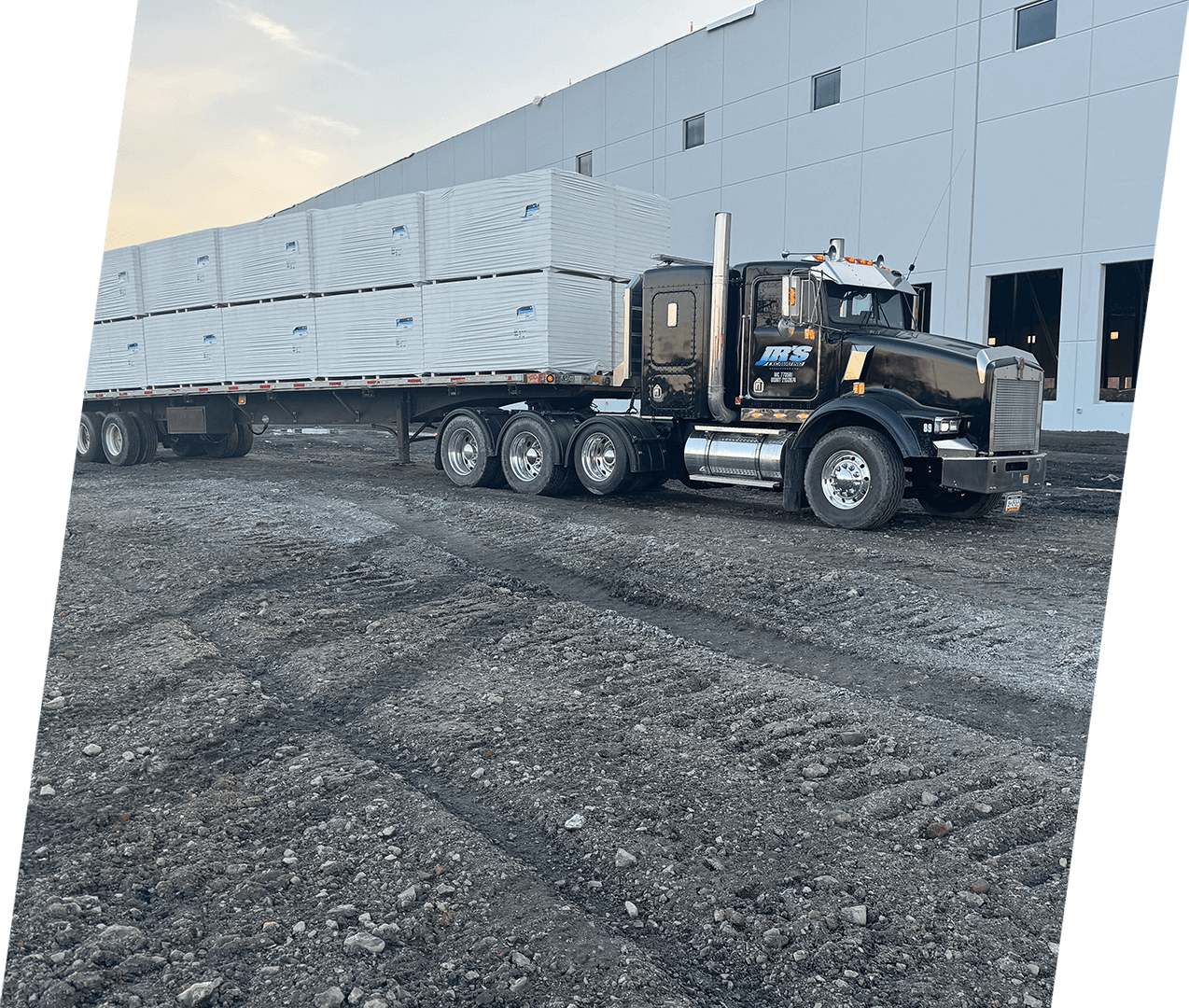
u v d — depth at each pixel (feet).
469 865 9.34
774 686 14.79
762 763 11.94
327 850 9.70
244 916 8.52
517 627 18.31
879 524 27.94
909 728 13.03
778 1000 7.36
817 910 8.51
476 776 11.63
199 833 10.12
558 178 35.70
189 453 58.95
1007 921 8.32
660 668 15.76
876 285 30.91
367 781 11.37
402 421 45.37
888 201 73.36
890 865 9.35
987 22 65.87
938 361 27.81
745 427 32.40
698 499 36.70
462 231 38.65
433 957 7.88
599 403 43.60
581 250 36.96
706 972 7.75
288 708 13.94
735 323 32.19
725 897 8.81
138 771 11.76
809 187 79.15
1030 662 15.81
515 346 37.24
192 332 50.96
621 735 12.85
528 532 27.89
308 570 23.15
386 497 35.86
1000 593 20.25
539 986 7.46
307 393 48.75
